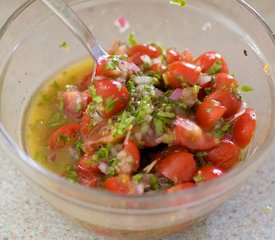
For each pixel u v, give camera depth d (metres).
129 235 0.24
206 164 0.23
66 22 0.26
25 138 0.26
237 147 0.24
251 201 0.26
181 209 0.21
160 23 0.31
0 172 0.27
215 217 0.26
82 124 0.24
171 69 0.25
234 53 0.28
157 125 0.23
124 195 0.20
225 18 0.28
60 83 0.28
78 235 0.25
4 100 0.25
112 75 0.24
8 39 0.25
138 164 0.22
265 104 0.25
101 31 0.31
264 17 0.33
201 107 0.23
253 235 0.25
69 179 0.23
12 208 0.26
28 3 0.25
